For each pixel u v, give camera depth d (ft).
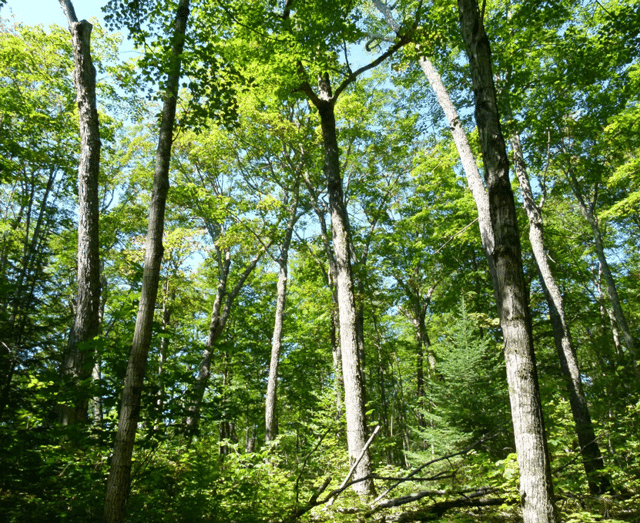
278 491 18.89
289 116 58.65
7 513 13.16
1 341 16.31
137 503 15.16
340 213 29.71
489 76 18.60
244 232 54.34
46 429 16.14
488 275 60.85
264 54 28.22
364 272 55.31
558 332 36.73
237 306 73.67
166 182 17.17
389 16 39.78
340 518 16.62
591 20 36.88
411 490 23.54
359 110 56.75
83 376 16.87
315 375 76.02
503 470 16.89
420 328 68.18
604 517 17.99
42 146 54.65
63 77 53.98
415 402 62.03
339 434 35.60
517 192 56.90
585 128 40.65
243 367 72.64
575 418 33.01
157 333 15.90
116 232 64.39
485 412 32.53
